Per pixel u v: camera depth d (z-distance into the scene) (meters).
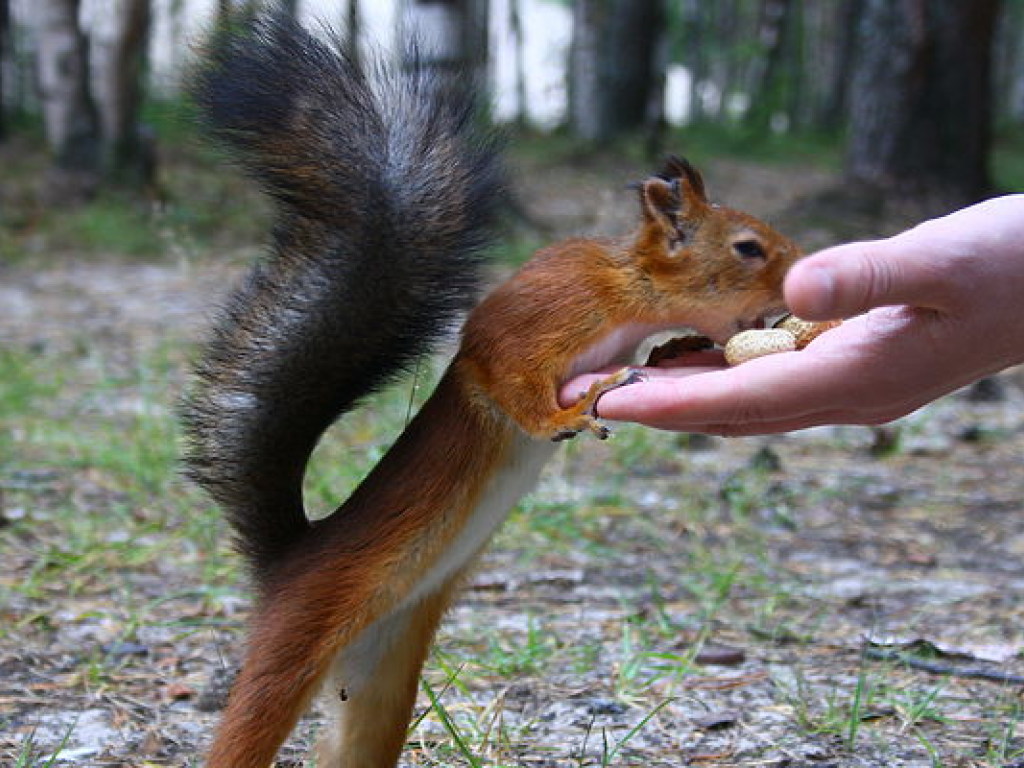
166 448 1.32
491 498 0.87
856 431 1.62
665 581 1.13
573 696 0.96
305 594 0.84
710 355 0.89
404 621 0.87
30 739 0.89
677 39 7.40
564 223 2.98
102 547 1.13
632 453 1.42
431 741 0.91
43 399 1.59
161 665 0.99
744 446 1.53
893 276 0.75
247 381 0.86
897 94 2.92
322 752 0.88
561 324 0.86
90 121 3.18
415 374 0.88
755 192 3.95
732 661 1.00
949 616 1.08
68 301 2.29
